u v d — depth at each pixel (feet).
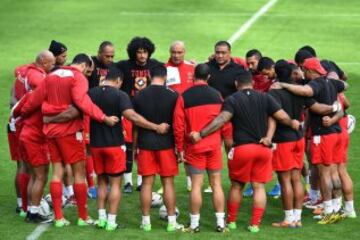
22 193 125.08
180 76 135.44
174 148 117.60
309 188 131.64
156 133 116.98
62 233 117.29
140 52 135.33
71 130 118.21
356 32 260.83
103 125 117.19
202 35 259.39
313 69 120.57
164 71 118.83
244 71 118.62
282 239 114.83
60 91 117.60
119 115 117.50
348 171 148.56
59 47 131.13
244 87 117.08
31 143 120.16
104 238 115.03
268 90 124.36
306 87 118.52
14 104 127.54
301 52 127.24
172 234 116.67
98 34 261.24
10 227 120.16
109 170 117.91
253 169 116.98
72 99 117.39
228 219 119.65
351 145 163.43
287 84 118.52
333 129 121.39
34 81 122.83
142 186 118.52
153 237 115.44
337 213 121.90
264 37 256.93
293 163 119.24
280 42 251.80
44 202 124.36
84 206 120.67
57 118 117.50
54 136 118.01
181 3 299.38
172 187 118.11
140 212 127.95
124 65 137.59
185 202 133.59
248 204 132.26
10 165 153.17
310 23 272.31
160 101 117.19
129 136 135.64
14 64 229.25
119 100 117.29
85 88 117.08
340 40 253.03
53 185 119.44
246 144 115.44
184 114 116.78
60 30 265.54
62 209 129.08
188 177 139.03
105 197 119.75
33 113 120.26
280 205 131.95
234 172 116.98
